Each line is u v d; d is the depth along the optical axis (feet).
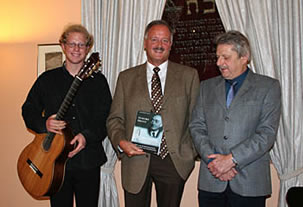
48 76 8.19
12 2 11.41
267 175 7.01
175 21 10.21
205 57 9.98
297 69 9.08
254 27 9.31
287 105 9.07
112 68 10.26
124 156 7.98
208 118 7.28
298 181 9.05
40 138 8.08
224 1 9.55
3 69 11.40
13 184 11.26
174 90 7.75
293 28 9.14
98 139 7.96
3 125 11.35
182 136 7.80
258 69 9.30
